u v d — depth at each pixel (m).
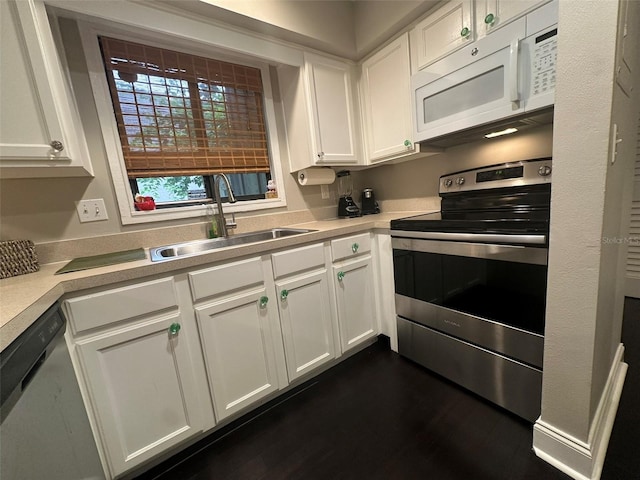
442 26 1.53
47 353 0.76
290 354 1.48
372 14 1.83
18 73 0.99
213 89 1.78
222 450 1.24
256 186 2.06
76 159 1.14
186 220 1.69
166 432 1.13
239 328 1.29
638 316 1.97
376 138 2.05
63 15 1.23
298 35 1.71
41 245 1.29
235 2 1.46
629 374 1.42
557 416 1.01
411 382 1.56
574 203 0.86
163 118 1.61
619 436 1.09
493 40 1.32
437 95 1.60
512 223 1.17
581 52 0.79
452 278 1.40
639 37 1.08
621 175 1.00
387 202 2.47
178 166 1.68
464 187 1.69
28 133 1.02
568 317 0.93
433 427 1.25
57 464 0.67
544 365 1.02
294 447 1.22
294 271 1.46
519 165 1.47
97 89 1.41
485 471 1.04
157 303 1.08
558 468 1.01
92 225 1.42
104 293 0.98
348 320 1.72
